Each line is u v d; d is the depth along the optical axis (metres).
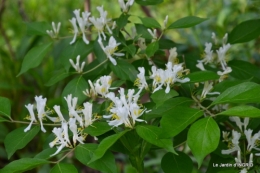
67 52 0.73
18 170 0.55
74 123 0.58
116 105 0.58
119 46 0.72
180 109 0.54
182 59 0.76
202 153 0.50
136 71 0.68
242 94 0.54
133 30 0.75
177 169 0.62
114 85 0.68
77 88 0.68
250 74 0.75
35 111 0.74
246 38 0.77
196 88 0.67
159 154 1.28
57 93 1.49
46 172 1.25
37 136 1.46
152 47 0.67
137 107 0.57
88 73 0.73
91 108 0.60
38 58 0.74
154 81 0.61
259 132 0.62
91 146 0.58
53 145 0.59
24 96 1.57
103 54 0.70
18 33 1.89
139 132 0.54
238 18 1.33
